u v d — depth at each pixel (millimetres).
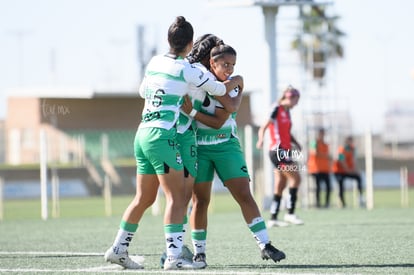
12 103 99938
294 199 35469
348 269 19828
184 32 19609
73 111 96125
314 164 52906
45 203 46750
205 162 20734
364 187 92438
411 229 31844
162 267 20703
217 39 20953
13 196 86812
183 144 19984
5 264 22141
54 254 24906
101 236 31859
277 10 50125
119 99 99812
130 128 100250
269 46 50250
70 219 44781
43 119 95125
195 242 21047
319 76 59750
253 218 20594
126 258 20391
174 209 19750
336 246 25578
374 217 40281
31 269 20828
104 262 22391
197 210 20969
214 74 20625
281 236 29781
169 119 19422
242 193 20562
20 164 92938
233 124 20859
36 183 87375
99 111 98000
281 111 34000
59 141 90938
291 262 21500
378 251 23859
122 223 20312
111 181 88250
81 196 88000
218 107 20312
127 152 90188
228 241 28141
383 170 95375
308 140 57000
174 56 19625
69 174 87812
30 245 28391
